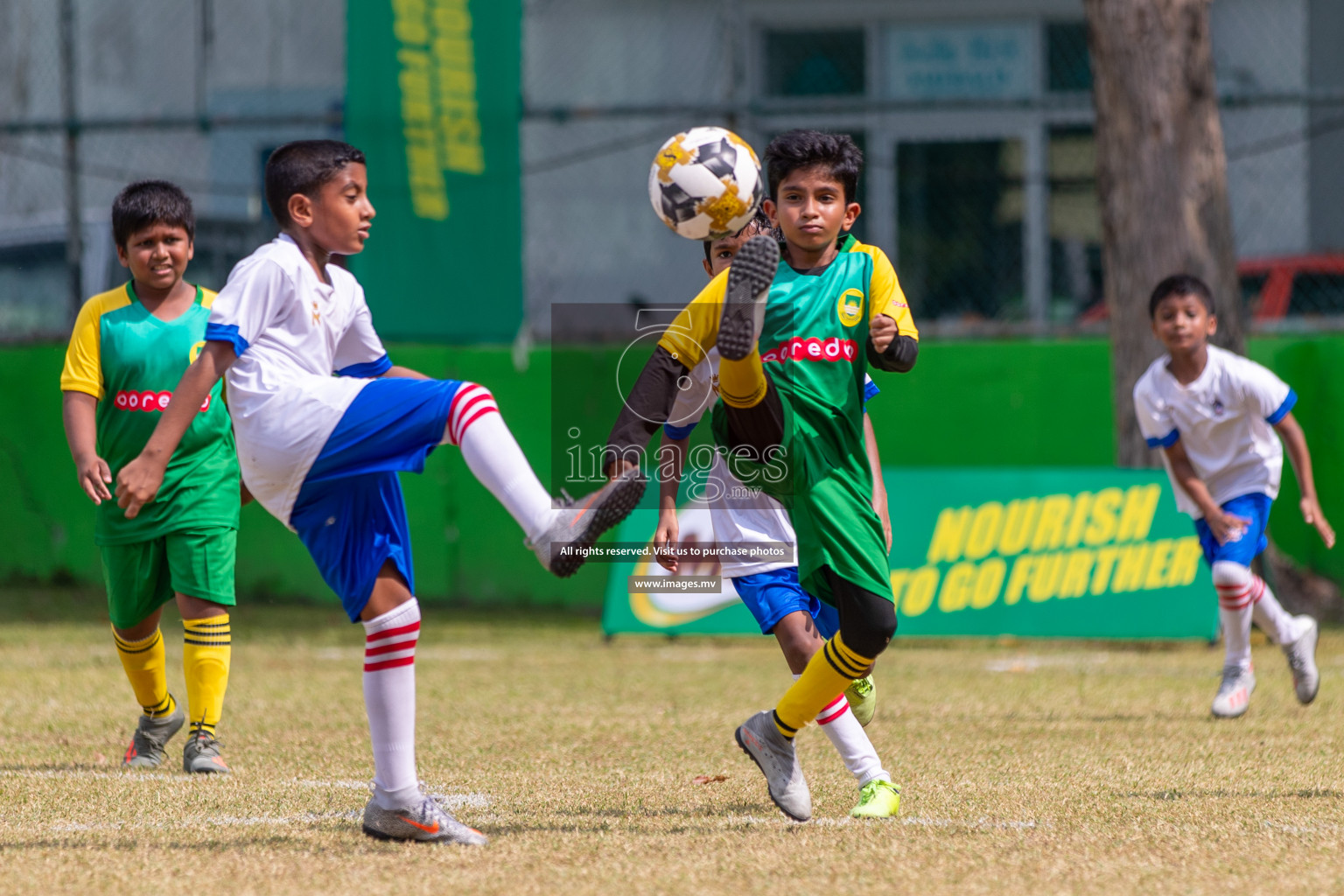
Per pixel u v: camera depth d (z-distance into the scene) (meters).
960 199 45.69
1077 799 14.23
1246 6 47.53
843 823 13.02
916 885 10.50
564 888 10.38
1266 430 21.88
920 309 45.56
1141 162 34.44
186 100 51.88
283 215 12.41
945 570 31.94
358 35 38.28
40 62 49.94
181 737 19.48
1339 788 14.91
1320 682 25.44
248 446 11.70
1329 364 37.09
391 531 11.91
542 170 40.59
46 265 42.94
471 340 38.72
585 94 49.69
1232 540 21.27
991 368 39.66
